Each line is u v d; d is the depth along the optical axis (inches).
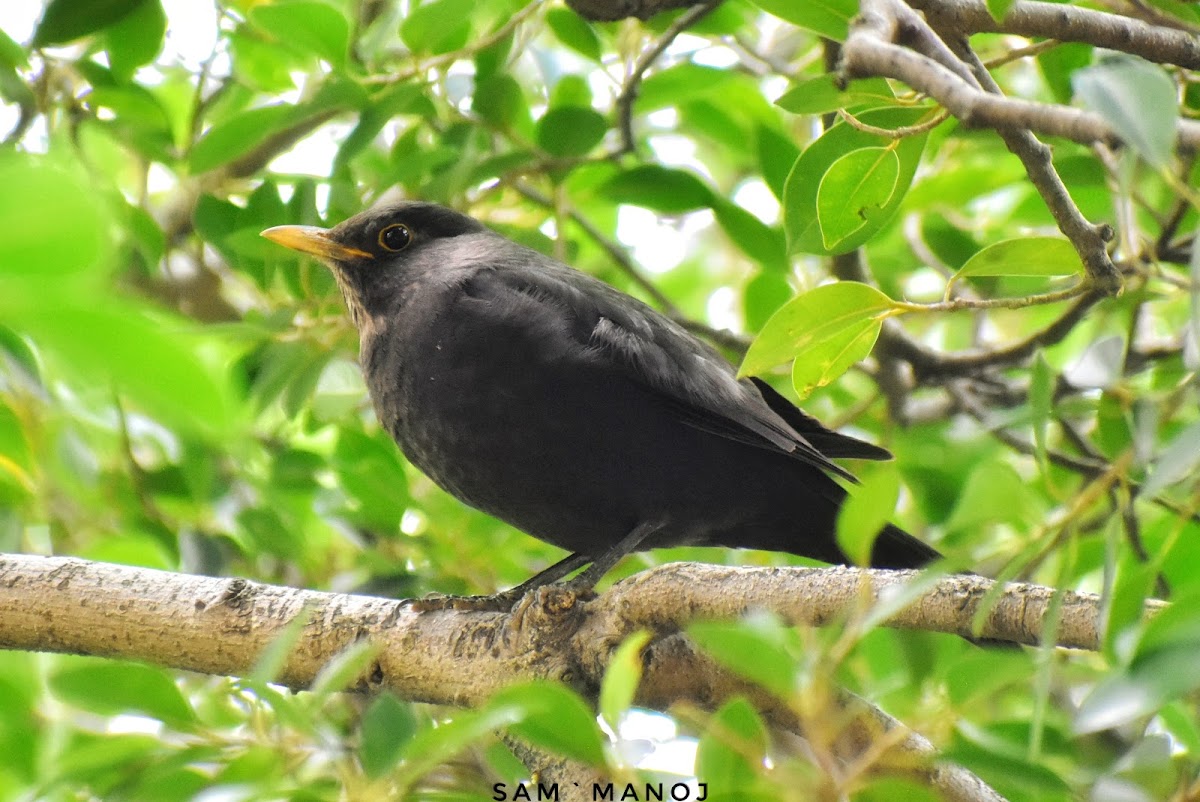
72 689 269.0
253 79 478.3
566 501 395.9
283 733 283.6
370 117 386.9
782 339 267.7
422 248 423.8
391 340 400.8
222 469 432.8
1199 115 314.0
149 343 113.3
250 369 423.2
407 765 249.1
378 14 460.4
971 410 470.0
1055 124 219.1
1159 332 559.8
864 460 444.8
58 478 426.3
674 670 306.7
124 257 441.1
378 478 407.8
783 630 253.9
